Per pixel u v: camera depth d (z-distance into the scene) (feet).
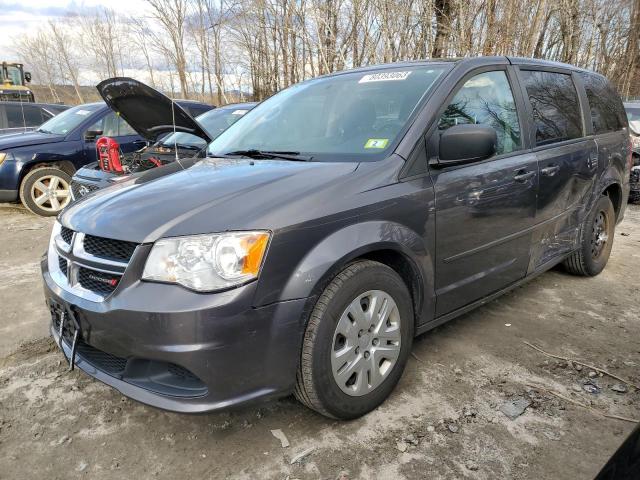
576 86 13.70
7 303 13.17
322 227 7.24
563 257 13.14
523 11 32.71
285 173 8.23
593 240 14.30
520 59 11.85
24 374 9.66
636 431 4.22
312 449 7.53
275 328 6.89
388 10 32.30
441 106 9.28
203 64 52.42
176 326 6.46
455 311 9.78
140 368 7.11
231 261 6.62
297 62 40.06
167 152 18.45
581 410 8.45
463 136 8.41
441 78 9.70
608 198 14.73
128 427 8.11
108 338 6.98
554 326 11.59
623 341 10.91
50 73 99.09
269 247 6.77
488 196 9.73
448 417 8.24
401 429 7.95
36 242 19.27
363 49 35.04
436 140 9.00
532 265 11.64
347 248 7.36
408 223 8.27
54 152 24.23
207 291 6.53
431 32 32.99
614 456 4.17
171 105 15.78
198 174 8.89
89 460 7.39
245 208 7.05
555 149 11.93
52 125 26.68
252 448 7.59
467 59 10.39
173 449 7.59
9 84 53.98
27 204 24.06
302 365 7.30
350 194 7.69
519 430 7.94
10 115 35.19
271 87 45.32
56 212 24.62
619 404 8.62
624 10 56.59
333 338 7.42
